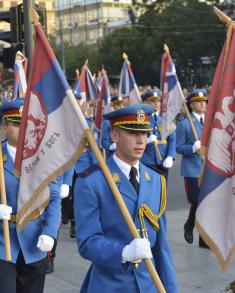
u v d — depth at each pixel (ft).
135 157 13.53
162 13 204.54
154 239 13.64
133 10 240.32
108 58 228.22
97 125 39.73
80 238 13.15
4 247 15.80
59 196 16.67
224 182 13.76
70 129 14.21
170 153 35.40
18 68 29.48
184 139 29.96
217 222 13.79
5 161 16.67
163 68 34.81
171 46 195.72
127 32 221.46
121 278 13.12
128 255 12.26
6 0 100.27
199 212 13.94
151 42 202.39
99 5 381.19
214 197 13.83
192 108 31.22
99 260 12.72
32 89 14.94
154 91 36.42
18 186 16.31
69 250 28.14
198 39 189.88
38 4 31.04
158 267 13.69
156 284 12.35
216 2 188.34
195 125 30.45
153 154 35.19
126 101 43.52
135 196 13.50
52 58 14.58
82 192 13.28
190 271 24.32
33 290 16.63
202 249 27.73
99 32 375.45
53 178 14.48
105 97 40.19
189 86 200.23
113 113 13.46
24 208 15.08
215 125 13.87
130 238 13.16
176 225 32.55
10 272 15.80
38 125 14.85
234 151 13.70
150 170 14.11
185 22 193.77
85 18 391.24
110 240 13.23
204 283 22.82
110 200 13.25
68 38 397.39
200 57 196.34
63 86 14.30
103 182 13.34
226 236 13.69
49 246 15.69
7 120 16.87
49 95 14.62
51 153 14.53
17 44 32.45
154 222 13.55
